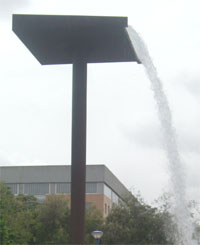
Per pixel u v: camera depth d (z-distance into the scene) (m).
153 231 41.66
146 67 20.50
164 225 41.00
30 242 51.78
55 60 20.55
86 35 18.44
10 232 38.22
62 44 18.98
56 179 78.81
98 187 75.38
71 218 17.27
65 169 79.12
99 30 18.16
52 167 79.31
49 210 53.22
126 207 43.62
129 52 19.61
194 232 28.42
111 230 42.47
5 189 48.72
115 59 20.17
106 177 77.00
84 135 17.94
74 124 18.02
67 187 78.50
